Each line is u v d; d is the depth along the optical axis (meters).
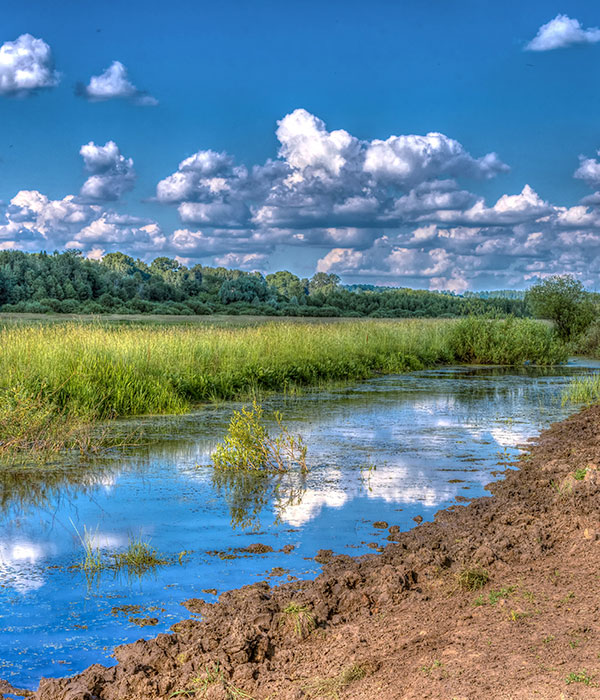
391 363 23.50
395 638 4.42
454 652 4.02
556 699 3.30
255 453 9.47
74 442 10.84
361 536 6.79
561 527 6.38
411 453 10.45
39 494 8.19
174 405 14.21
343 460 9.97
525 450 10.68
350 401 16.00
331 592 5.32
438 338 28.67
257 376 17.61
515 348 27.69
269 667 4.27
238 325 36.12
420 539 6.45
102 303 54.09
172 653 4.43
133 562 6.11
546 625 4.25
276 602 5.07
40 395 12.20
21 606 5.25
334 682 3.91
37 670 4.37
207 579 5.76
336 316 64.56
